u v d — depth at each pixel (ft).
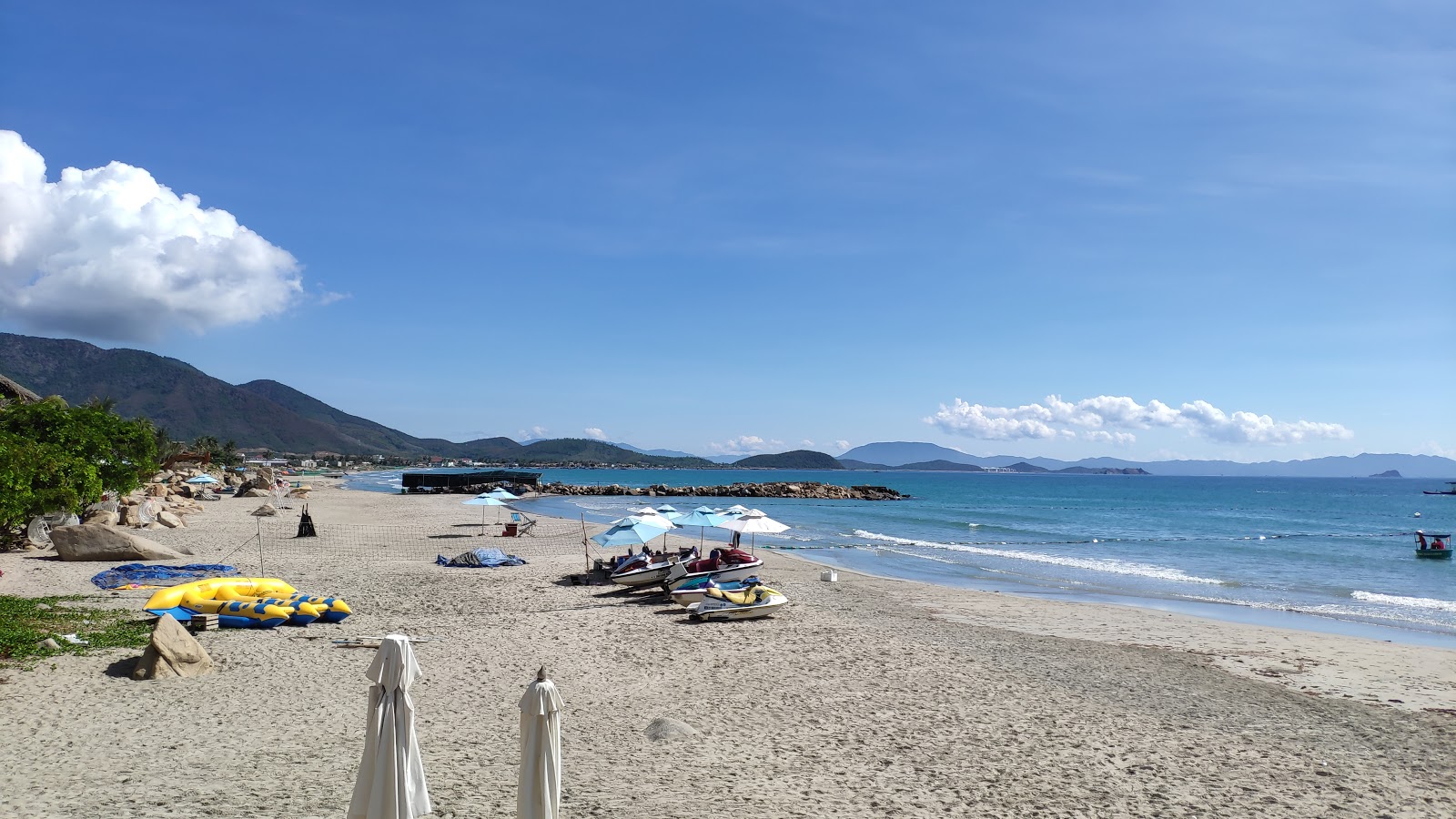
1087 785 28.45
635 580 70.85
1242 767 30.86
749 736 33.04
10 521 78.38
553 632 53.21
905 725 35.06
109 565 73.67
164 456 318.86
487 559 86.53
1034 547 134.21
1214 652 53.16
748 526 74.08
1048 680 44.06
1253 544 142.72
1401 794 28.53
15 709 32.58
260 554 83.76
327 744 29.84
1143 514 240.53
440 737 31.58
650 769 28.66
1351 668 48.78
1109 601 78.54
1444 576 99.66
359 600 63.10
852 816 24.90
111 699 34.68
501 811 23.58
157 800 23.65
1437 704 40.78
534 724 19.20
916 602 71.56
